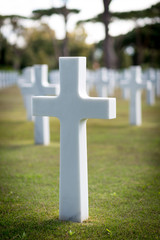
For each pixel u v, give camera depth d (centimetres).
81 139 381
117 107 1641
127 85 1129
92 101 370
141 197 476
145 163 668
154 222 392
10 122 1201
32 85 800
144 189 509
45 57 5825
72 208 390
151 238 354
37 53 6291
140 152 763
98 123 1205
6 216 409
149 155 734
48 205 446
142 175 585
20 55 6231
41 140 851
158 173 595
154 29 4194
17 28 5644
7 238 356
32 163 670
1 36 5634
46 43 6294
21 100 1962
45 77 803
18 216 409
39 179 565
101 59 5831
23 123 1179
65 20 4184
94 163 671
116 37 4588
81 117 376
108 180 559
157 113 1416
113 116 377
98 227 377
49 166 647
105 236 357
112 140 906
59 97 384
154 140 896
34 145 841
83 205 391
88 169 628
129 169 625
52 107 388
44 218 403
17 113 1431
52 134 1003
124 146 830
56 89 783
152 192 495
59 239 352
